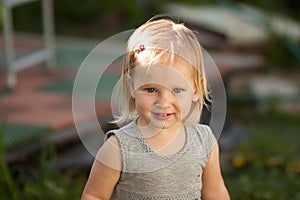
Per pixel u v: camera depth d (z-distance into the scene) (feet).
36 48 29.43
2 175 15.34
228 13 39.65
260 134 23.36
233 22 38.24
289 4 47.39
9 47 23.09
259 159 20.39
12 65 23.11
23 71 26.14
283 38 36.68
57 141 18.28
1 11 30.22
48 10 26.23
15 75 25.50
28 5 42.57
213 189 10.39
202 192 10.44
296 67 36.24
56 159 18.52
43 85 24.13
